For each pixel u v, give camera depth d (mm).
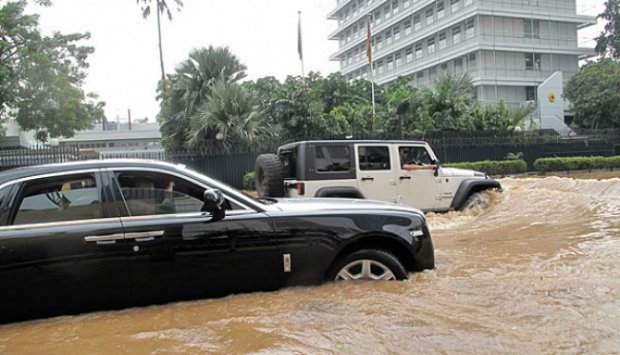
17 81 23031
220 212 3807
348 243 4074
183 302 3775
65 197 3697
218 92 19672
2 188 3590
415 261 4301
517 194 9867
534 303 3732
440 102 26438
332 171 8625
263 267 3902
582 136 28234
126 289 3631
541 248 5953
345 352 2947
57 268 3500
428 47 51844
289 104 22562
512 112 30750
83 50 25000
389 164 9016
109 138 57219
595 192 11258
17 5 22797
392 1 57250
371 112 26328
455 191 9500
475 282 4266
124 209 3738
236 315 3516
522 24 45531
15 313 3432
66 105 23922
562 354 2900
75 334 3256
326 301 3744
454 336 3145
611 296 3883
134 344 3109
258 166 8945
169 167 3959
